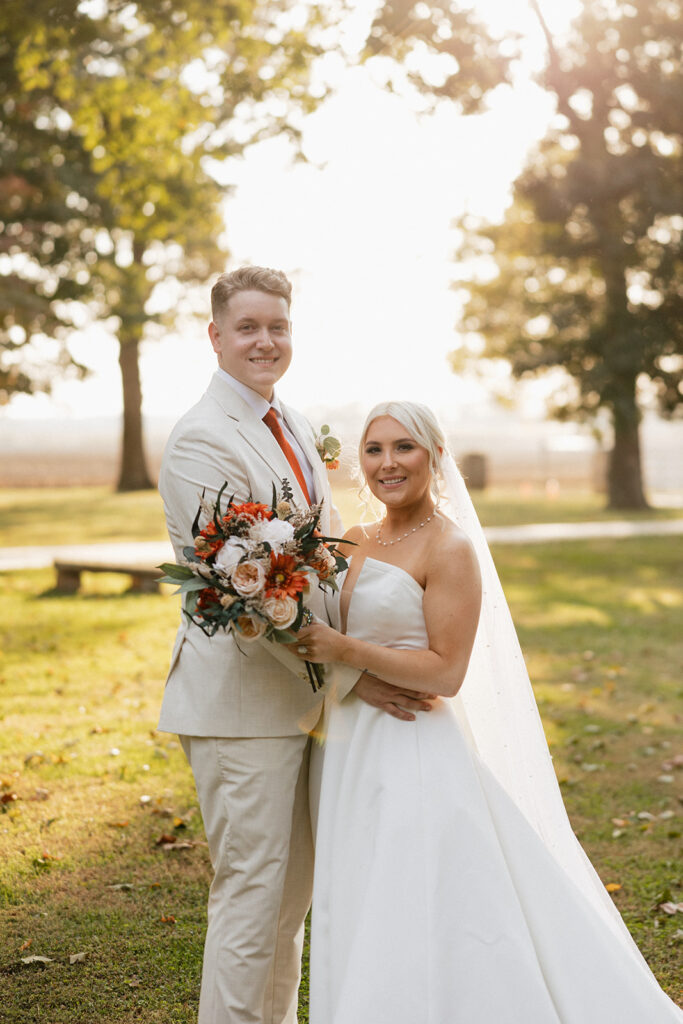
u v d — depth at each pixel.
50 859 4.50
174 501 3.07
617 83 14.05
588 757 6.25
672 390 16.84
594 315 18.20
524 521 21.70
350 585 3.15
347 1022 2.61
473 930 2.73
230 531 2.78
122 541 16.70
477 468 32.06
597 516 22.97
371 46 9.16
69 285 24.64
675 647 9.57
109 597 11.35
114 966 3.69
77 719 6.58
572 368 17.83
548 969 2.82
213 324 3.18
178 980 3.61
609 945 2.91
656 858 4.76
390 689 3.01
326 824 2.93
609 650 9.37
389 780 2.90
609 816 5.28
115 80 10.96
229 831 3.02
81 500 27.17
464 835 2.82
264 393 3.17
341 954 2.77
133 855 4.59
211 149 10.91
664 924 4.12
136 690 7.36
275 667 3.05
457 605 2.98
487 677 3.23
